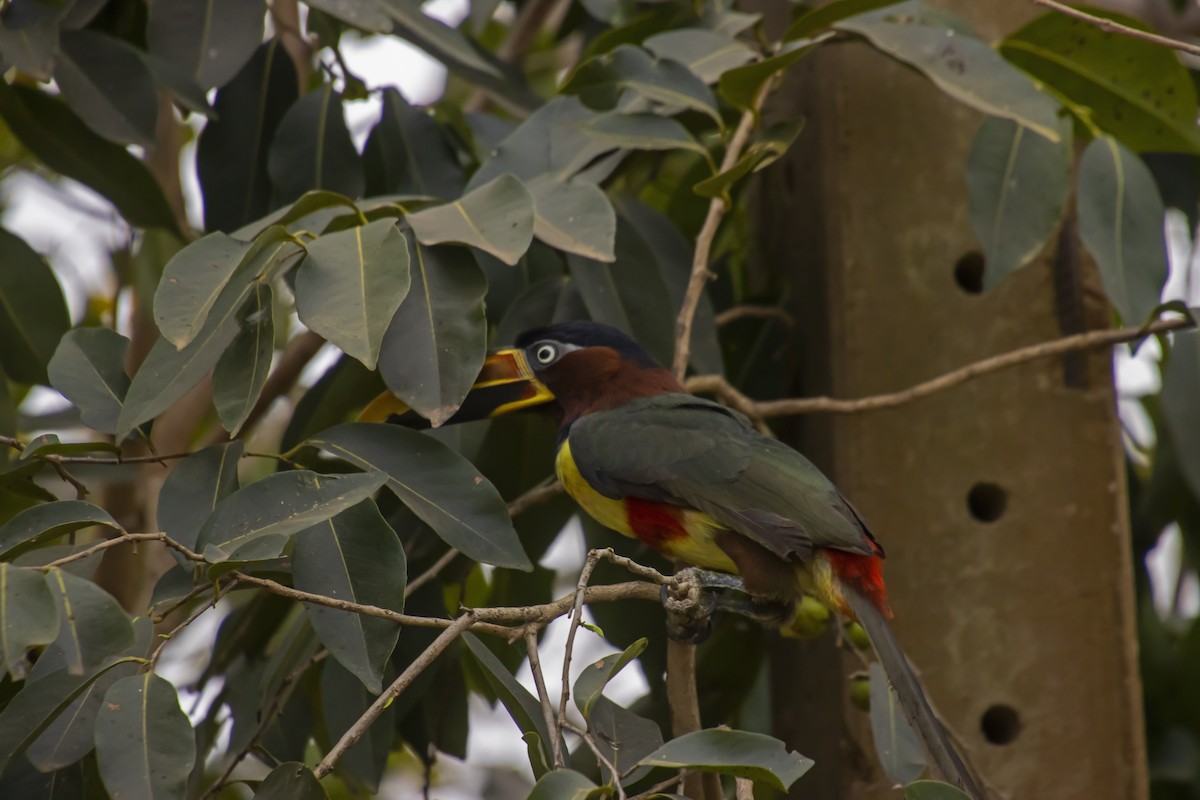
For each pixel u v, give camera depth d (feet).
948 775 25.81
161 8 32.37
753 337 37.76
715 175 30.04
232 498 23.57
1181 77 34.19
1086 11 33.88
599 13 38.70
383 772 30.12
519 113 36.55
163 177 43.60
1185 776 39.99
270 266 25.88
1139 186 31.83
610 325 32.17
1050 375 34.12
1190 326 30.48
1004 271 30.91
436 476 25.88
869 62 35.09
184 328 23.43
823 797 34.60
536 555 35.99
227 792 42.91
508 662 36.52
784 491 29.73
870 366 34.27
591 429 31.40
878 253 34.58
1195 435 33.99
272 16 36.52
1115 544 33.78
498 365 32.83
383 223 25.43
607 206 28.14
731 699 38.55
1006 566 33.47
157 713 21.02
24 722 21.86
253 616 32.68
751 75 30.76
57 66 31.45
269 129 35.12
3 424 31.63
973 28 35.96
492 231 26.21
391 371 25.79
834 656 34.40
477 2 36.32
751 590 30.04
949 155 34.83
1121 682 33.40
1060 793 32.89
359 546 24.61
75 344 26.45
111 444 24.73
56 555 24.43
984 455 33.78
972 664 33.19
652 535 31.24
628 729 24.85
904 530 33.58
